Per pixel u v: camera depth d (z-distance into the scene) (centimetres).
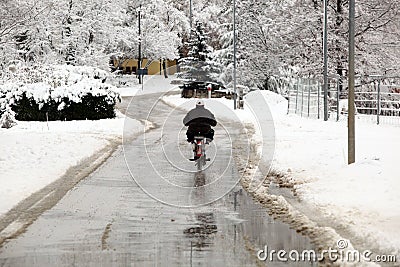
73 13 7188
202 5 10825
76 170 2056
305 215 1352
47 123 3794
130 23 9881
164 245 1109
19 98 4300
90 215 1375
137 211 1423
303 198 1531
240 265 977
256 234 1191
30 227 1255
